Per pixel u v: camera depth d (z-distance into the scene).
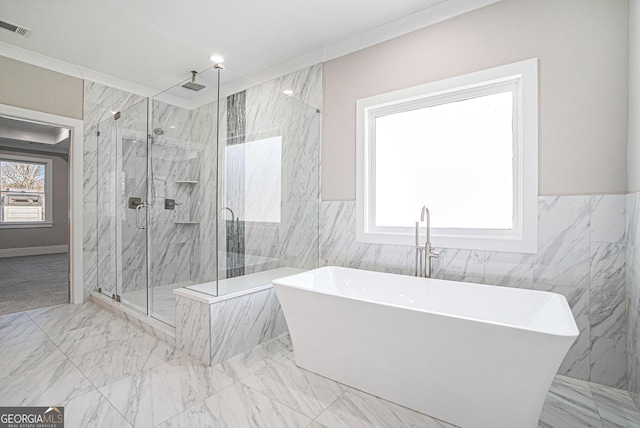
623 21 1.72
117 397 1.66
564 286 1.87
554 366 1.24
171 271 2.46
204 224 2.24
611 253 1.75
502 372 1.34
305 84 3.06
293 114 2.76
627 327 1.69
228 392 1.72
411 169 2.58
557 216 1.89
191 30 2.57
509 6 2.04
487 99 2.26
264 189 2.53
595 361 1.79
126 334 2.50
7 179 6.88
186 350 2.16
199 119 2.32
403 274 2.46
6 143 6.43
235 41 2.74
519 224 2.06
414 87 2.41
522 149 1.99
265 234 2.51
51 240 7.38
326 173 2.93
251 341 2.29
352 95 2.75
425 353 1.51
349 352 1.77
